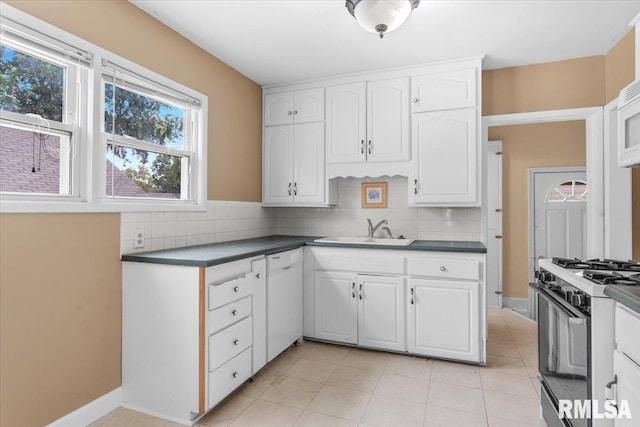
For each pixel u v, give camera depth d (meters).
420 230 3.34
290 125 3.47
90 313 1.92
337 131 3.29
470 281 2.58
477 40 2.60
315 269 3.02
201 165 2.72
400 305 2.75
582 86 2.88
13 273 1.59
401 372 2.51
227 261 2.05
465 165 2.91
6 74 1.64
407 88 3.06
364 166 3.22
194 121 2.72
